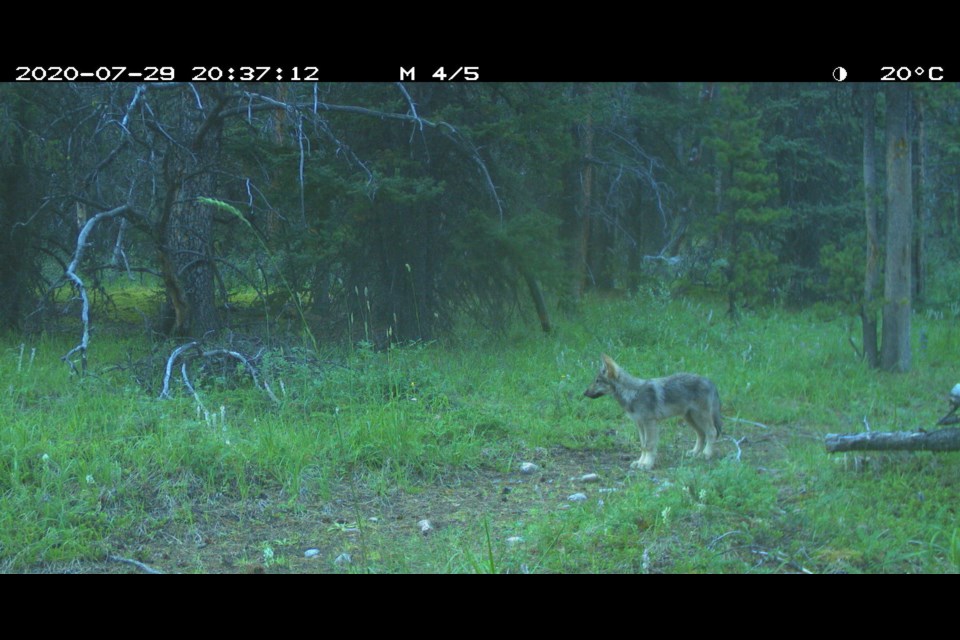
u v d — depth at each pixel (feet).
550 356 46.34
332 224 47.06
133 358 40.11
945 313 64.85
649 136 76.07
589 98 60.75
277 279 50.19
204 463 25.43
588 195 74.33
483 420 32.27
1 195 48.24
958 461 25.13
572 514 22.77
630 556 19.76
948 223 95.81
